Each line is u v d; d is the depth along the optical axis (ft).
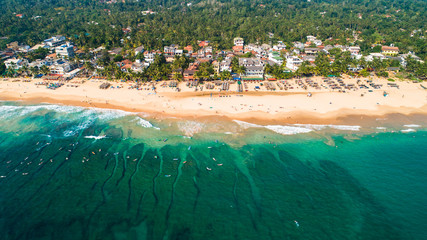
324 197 226.79
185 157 279.69
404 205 219.00
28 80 494.18
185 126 339.57
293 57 566.36
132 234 188.03
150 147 296.92
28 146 297.94
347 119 364.17
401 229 195.72
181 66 523.70
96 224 196.03
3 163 268.82
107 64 551.59
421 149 299.17
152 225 195.83
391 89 467.93
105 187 234.79
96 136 317.42
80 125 342.85
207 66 520.83
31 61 578.66
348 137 321.73
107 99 417.49
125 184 238.68
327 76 525.34
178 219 201.46
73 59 575.79
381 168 266.77
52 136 318.04
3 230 192.54
